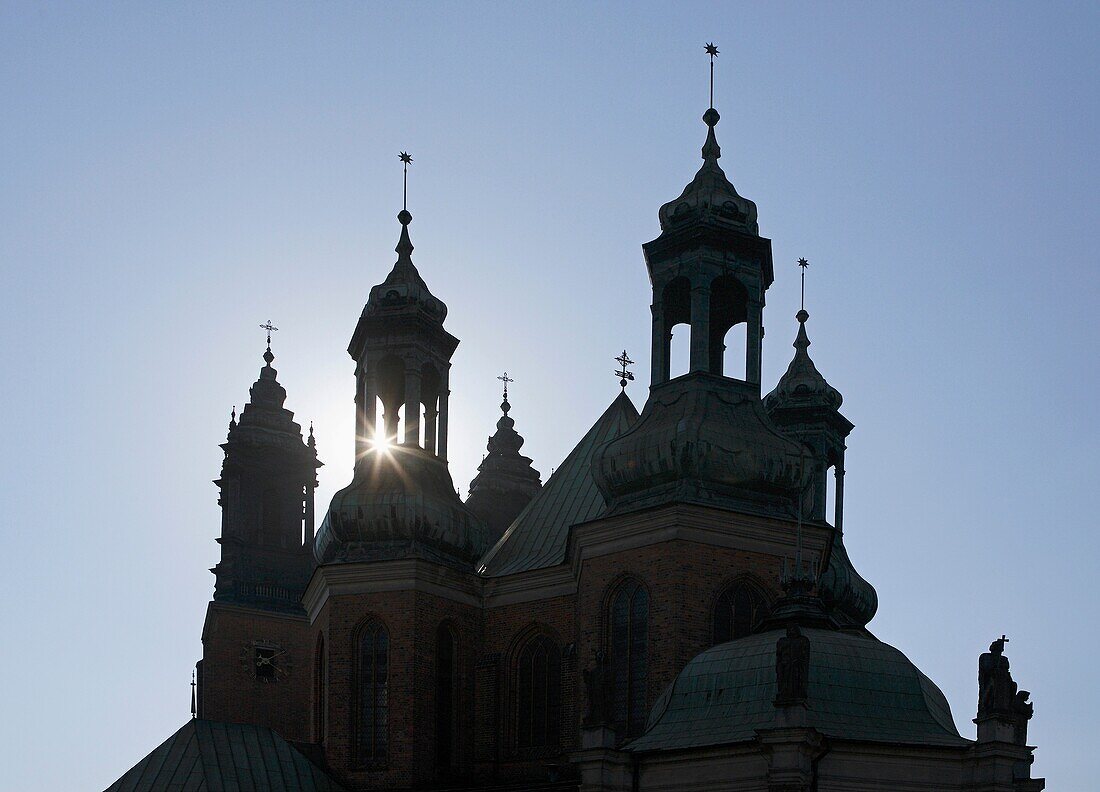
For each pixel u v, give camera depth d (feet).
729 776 185.16
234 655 336.70
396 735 247.70
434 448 272.72
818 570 234.99
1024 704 190.80
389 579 253.85
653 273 249.96
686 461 230.27
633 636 230.07
